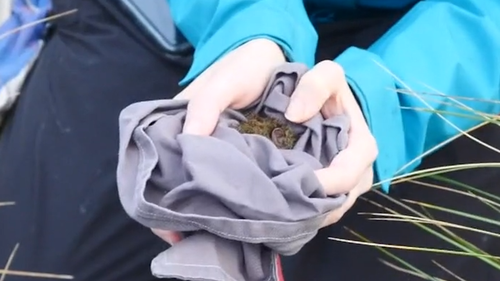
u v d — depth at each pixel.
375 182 0.86
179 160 0.68
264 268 0.70
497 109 0.93
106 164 0.99
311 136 0.74
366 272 0.92
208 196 0.66
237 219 0.66
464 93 0.90
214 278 0.67
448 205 0.94
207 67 0.83
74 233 0.96
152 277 0.95
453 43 0.89
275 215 0.66
